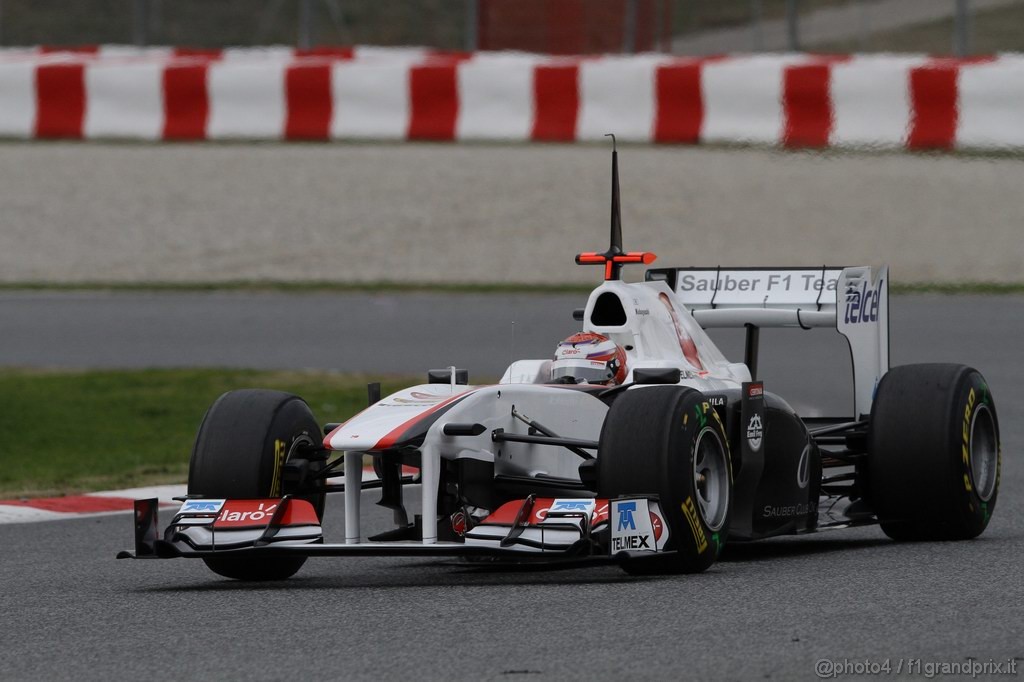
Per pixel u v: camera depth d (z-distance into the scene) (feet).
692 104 232.73
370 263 226.79
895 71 225.15
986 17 365.81
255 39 344.49
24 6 341.62
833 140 228.22
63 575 82.58
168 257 233.76
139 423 145.89
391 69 241.96
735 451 81.82
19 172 267.80
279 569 80.38
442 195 251.60
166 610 70.90
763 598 69.05
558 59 242.37
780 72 229.66
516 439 76.48
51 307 214.69
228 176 265.54
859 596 69.36
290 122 244.01
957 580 73.51
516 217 239.09
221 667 58.59
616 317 86.58
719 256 212.84
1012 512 100.68
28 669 59.62
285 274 224.94
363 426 75.31
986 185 246.27
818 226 226.99
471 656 58.90
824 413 105.91
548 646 60.23
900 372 90.33
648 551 72.33
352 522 76.13
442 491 77.97
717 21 364.38
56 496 112.16
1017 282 210.18
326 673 57.06
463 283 216.54
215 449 77.71
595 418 82.64
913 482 87.51
